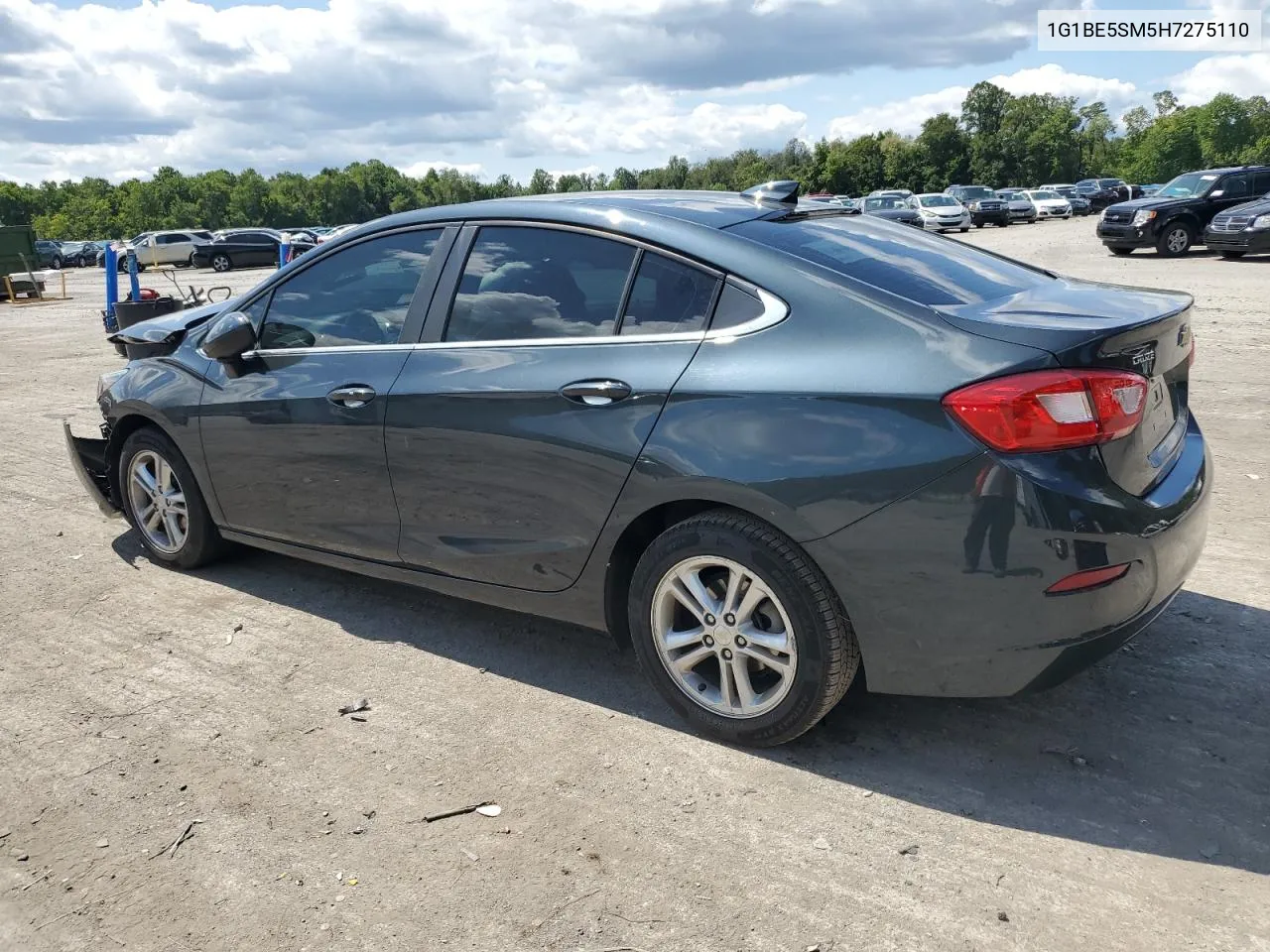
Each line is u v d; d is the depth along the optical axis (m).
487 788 2.96
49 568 4.88
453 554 3.60
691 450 2.93
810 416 2.77
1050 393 2.53
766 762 3.05
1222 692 3.33
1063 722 3.20
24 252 24.09
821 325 2.85
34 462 7.00
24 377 10.99
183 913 2.48
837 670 2.88
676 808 2.83
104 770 3.12
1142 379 2.72
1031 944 2.28
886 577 2.71
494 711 3.41
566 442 3.18
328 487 3.91
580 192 3.82
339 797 2.94
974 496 2.58
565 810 2.84
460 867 2.62
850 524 2.71
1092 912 2.37
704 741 3.18
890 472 2.66
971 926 2.34
